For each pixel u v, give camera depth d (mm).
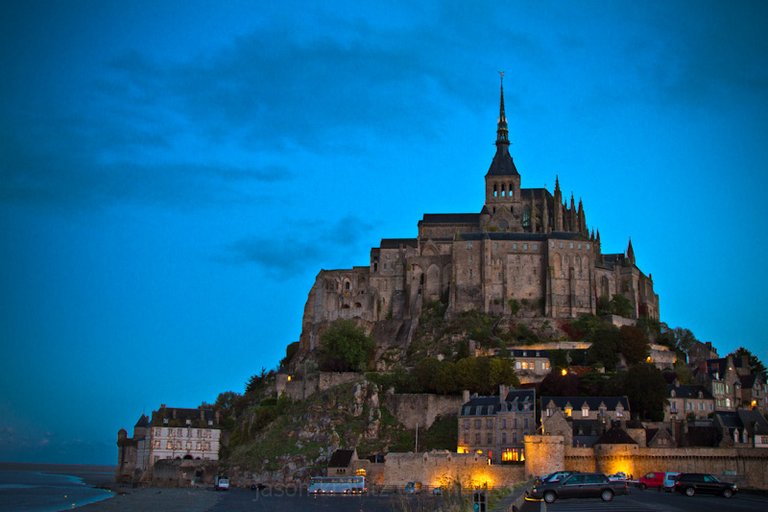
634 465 196875
